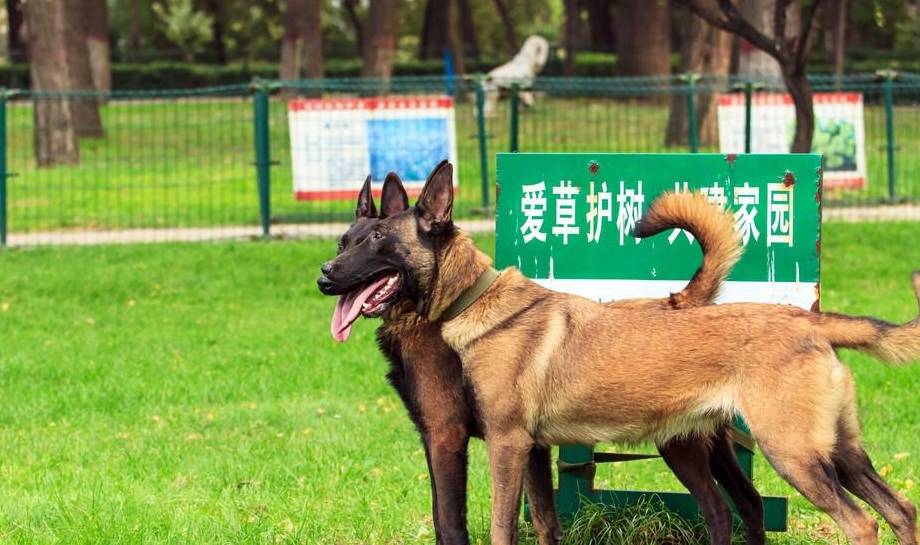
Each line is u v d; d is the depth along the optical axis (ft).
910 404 30.42
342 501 22.91
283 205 65.31
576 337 17.63
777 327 17.11
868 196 64.90
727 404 17.16
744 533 20.26
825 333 17.26
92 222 63.52
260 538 20.42
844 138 64.80
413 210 18.33
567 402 17.51
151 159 82.23
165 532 20.70
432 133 59.21
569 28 151.33
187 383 33.91
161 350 38.40
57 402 31.78
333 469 25.29
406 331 18.31
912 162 70.03
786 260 19.65
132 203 67.62
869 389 32.04
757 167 19.69
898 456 25.85
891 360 17.39
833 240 55.77
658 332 17.46
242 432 28.89
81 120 93.61
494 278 18.24
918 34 156.25
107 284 48.88
